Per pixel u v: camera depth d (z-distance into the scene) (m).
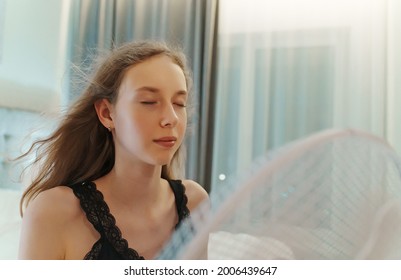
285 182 0.30
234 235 0.29
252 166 0.30
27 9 1.96
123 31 2.20
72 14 2.24
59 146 0.72
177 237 0.31
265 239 0.29
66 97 2.05
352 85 1.93
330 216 0.33
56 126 0.79
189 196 0.73
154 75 0.56
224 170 2.06
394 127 1.85
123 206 0.63
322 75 1.98
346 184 0.35
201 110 2.02
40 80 2.00
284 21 2.02
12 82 1.87
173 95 0.57
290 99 2.00
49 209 0.60
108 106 0.62
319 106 1.97
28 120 1.90
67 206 0.61
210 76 2.06
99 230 0.60
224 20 2.07
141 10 2.18
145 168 0.60
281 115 2.00
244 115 2.04
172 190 0.69
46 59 2.04
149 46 0.62
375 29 1.88
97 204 0.61
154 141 0.55
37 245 0.59
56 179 0.72
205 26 2.06
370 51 1.90
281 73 2.01
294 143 0.31
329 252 0.34
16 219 1.36
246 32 2.06
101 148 0.72
